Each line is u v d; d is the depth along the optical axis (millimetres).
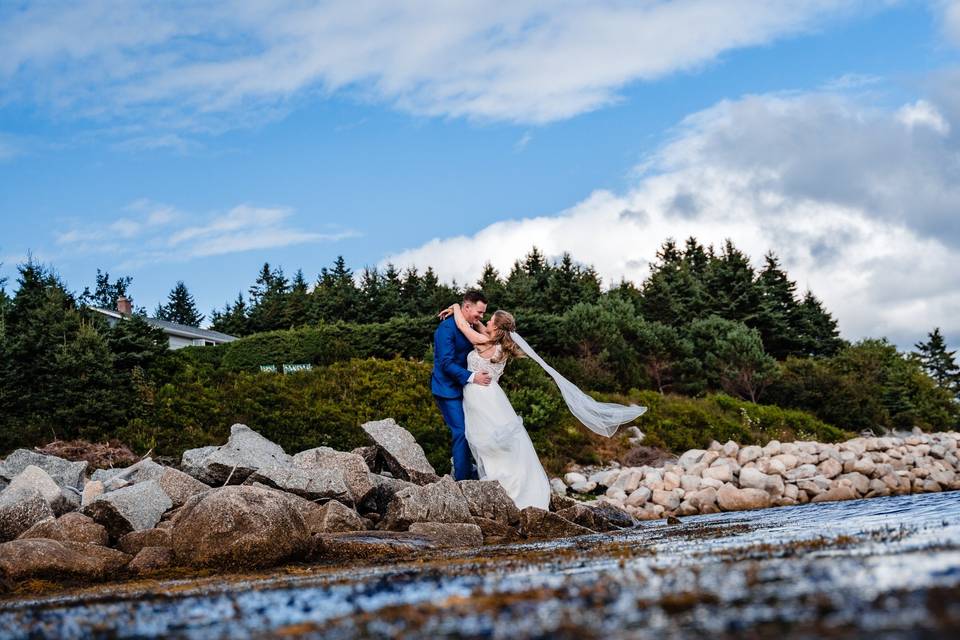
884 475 14344
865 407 33312
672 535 6695
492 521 8352
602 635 1984
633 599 2498
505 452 9695
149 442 17844
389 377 21781
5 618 3428
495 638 2047
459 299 52438
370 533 6938
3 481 10398
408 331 28141
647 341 33281
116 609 3443
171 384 20391
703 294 53375
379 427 11156
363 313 56375
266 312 64000
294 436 18484
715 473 14320
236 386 20484
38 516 7344
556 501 10102
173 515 7902
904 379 40312
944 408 41375
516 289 48562
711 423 23719
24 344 19312
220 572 5809
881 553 3357
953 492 12031
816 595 2307
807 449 15484
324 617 2676
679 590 2607
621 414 10773
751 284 52500
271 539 6035
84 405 18344
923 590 2232
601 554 4762
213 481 9617
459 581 3529
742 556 3812
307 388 20922
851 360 39906
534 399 20359
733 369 34062
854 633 1782
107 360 19766
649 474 14844
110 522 7359
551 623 2195
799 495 13570
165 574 5816
